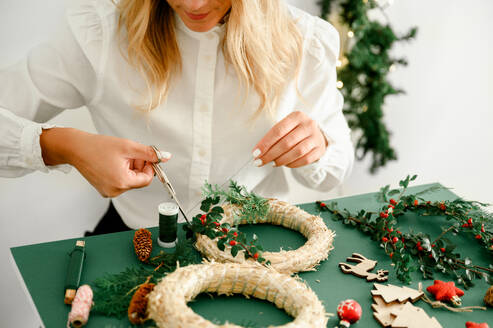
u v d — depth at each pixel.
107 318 0.64
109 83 1.00
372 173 2.04
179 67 0.98
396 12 1.93
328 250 0.80
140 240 0.77
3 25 1.17
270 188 1.18
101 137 0.82
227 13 0.97
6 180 1.29
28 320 1.42
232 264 0.70
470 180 2.30
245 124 1.05
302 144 0.93
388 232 0.85
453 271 0.78
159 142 1.05
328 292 0.72
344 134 1.13
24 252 0.77
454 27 2.04
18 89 0.98
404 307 0.69
